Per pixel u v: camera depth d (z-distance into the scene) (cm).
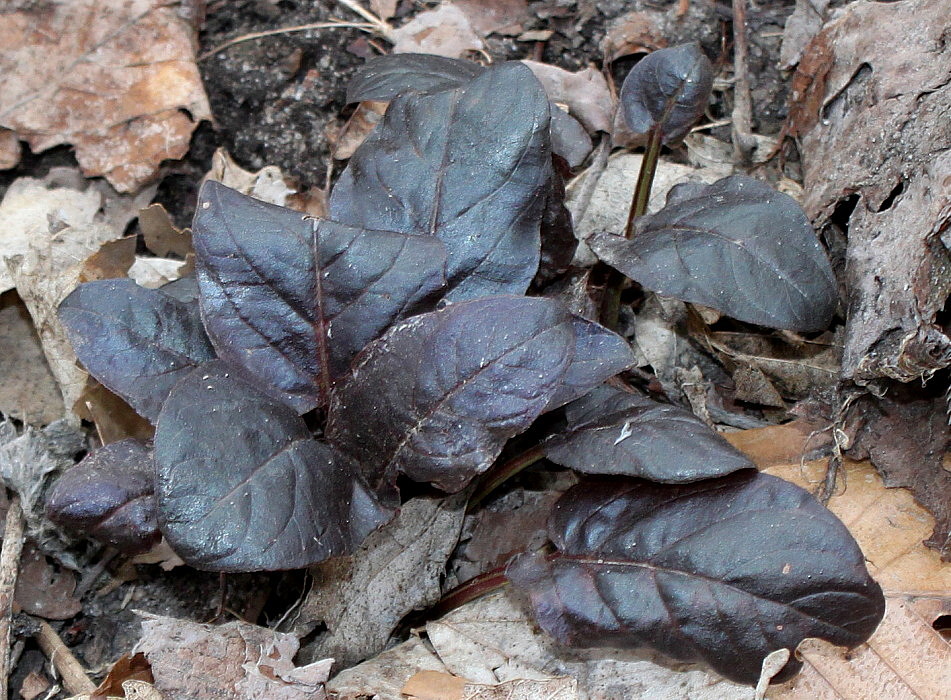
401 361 23
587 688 25
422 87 28
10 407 29
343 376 25
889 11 30
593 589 24
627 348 24
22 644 27
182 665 24
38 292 29
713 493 24
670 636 24
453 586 27
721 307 25
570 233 27
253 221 24
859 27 30
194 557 22
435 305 25
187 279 27
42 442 28
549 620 24
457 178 26
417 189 26
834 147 30
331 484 23
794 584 23
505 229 26
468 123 26
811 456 27
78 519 24
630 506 24
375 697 25
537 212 26
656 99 28
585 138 30
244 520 22
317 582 26
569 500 25
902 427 27
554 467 28
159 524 22
